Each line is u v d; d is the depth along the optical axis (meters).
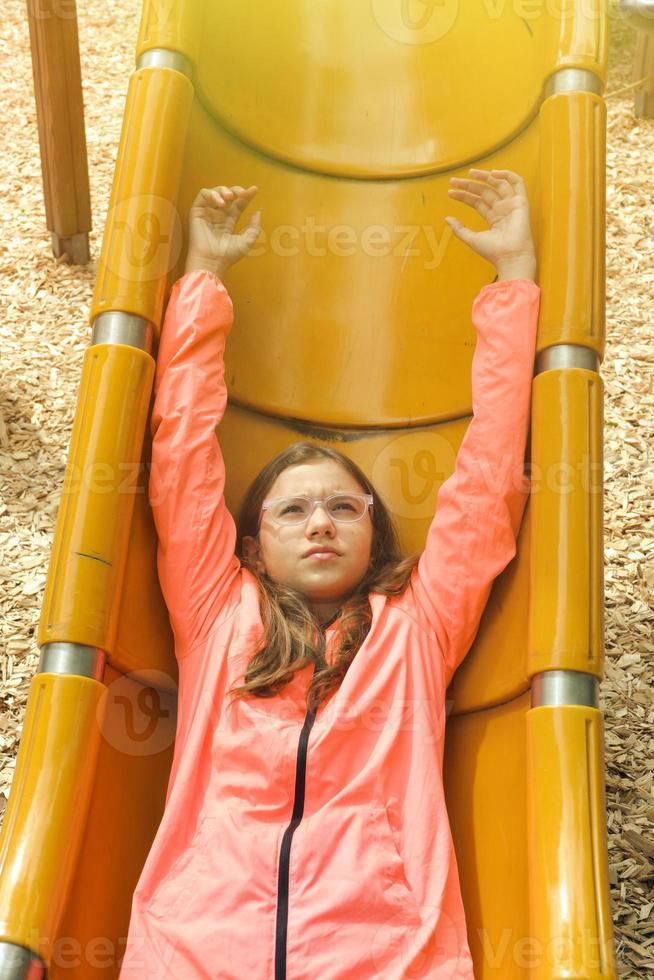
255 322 4.14
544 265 3.49
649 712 4.53
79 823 2.84
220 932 2.76
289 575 3.56
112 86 8.69
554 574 3.09
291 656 3.30
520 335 3.44
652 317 6.46
